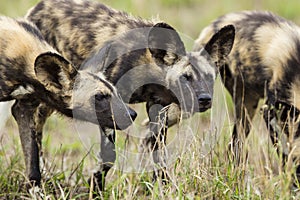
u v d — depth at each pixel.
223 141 16.91
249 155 16.50
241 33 18.61
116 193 15.16
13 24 16.33
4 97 16.02
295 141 16.06
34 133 16.22
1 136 17.88
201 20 28.22
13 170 16.39
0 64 15.80
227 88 19.48
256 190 14.99
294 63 17.47
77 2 18.08
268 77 17.94
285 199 14.05
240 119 18.23
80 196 16.20
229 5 29.64
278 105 16.61
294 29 18.42
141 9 27.31
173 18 27.91
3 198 15.88
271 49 17.92
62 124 19.95
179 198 14.02
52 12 17.97
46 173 16.73
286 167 14.84
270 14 19.02
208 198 14.70
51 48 16.27
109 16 17.66
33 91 15.91
